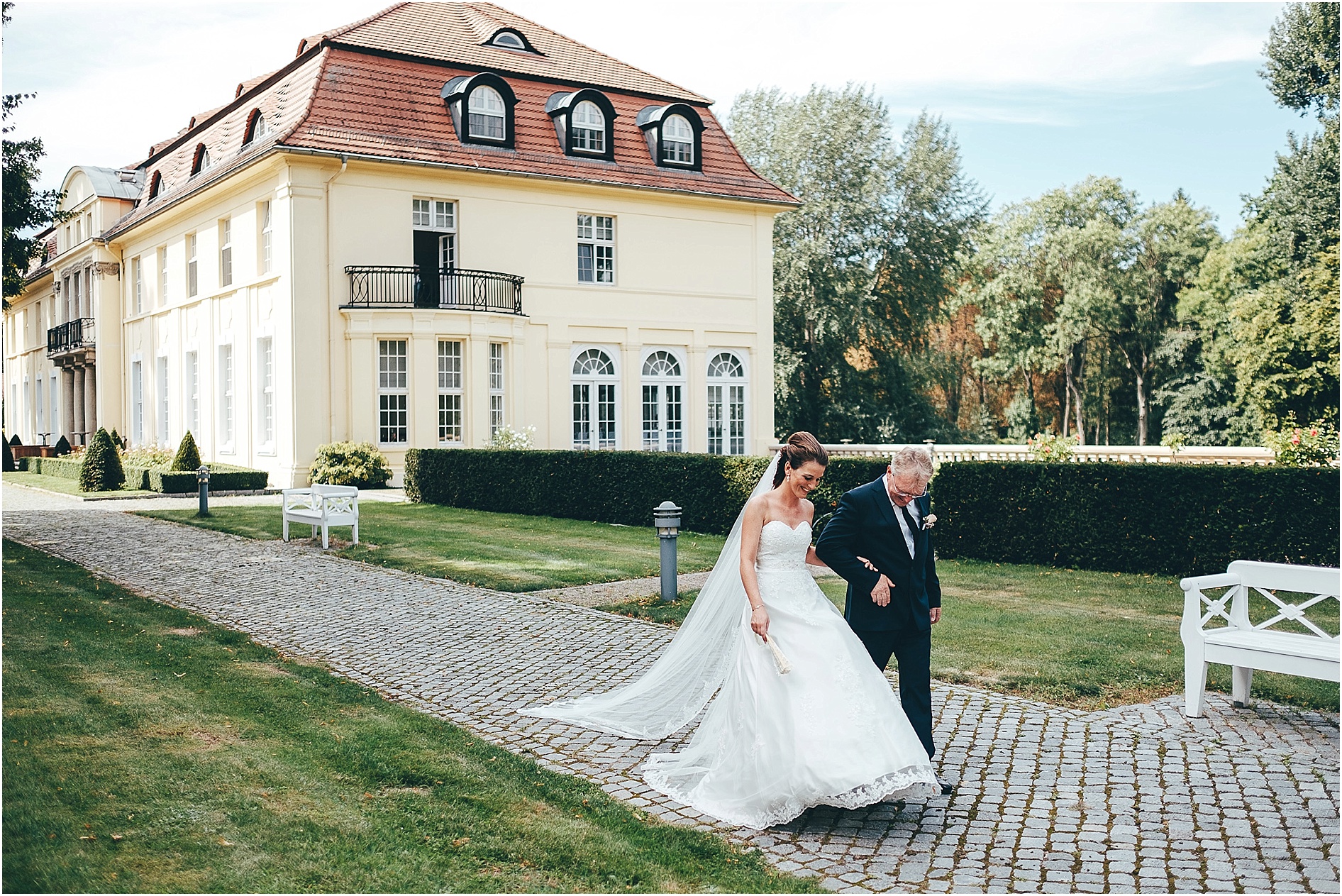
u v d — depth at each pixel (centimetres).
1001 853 434
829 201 3809
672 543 993
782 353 3869
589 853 427
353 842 429
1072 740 583
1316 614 918
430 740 573
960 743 579
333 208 2278
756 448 2898
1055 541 1194
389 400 2327
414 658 784
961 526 1266
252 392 2442
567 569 1181
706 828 468
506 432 2323
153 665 720
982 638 821
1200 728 604
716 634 594
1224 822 462
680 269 2767
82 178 3569
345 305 2280
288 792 484
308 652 801
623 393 2686
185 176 2923
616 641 840
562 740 593
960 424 5556
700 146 2823
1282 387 3403
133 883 385
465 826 452
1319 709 640
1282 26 3734
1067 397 5088
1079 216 5162
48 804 456
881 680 491
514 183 2508
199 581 1106
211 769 511
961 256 4388
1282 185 3697
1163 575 1116
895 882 409
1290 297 3462
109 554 1287
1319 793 495
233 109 2794
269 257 2392
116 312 3356
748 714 487
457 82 2486
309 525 1581
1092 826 460
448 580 1120
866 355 4331
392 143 2341
